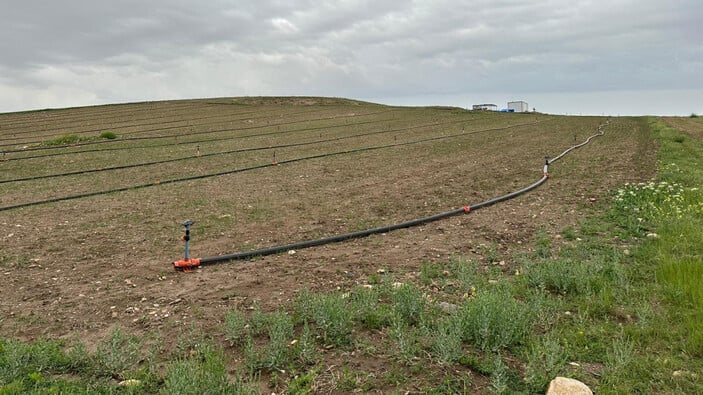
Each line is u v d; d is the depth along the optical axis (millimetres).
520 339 3580
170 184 12312
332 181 12273
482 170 13531
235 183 12250
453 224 7660
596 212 7875
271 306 4496
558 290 4625
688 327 3600
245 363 3398
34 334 4000
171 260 6023
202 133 28672
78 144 23219
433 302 4367
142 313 4395
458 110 52938
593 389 2961
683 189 8688
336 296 4289
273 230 7477
